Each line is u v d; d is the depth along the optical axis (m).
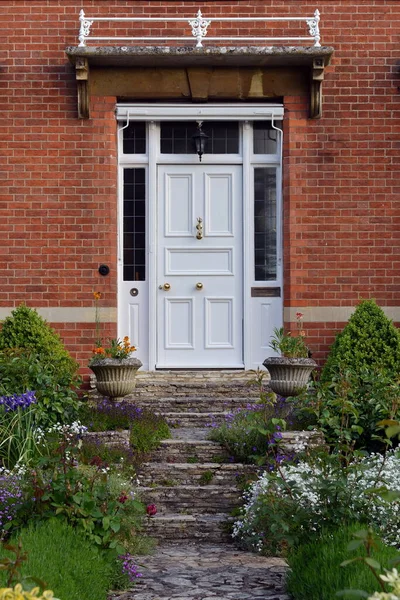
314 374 9.51
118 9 10.95
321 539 6.36
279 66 10.84
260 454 8.80
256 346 11.01
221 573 6.83
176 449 9.09
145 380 10.71
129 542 7.39
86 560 5.91
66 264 10.75
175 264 11.12
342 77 10.88
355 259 10.80
